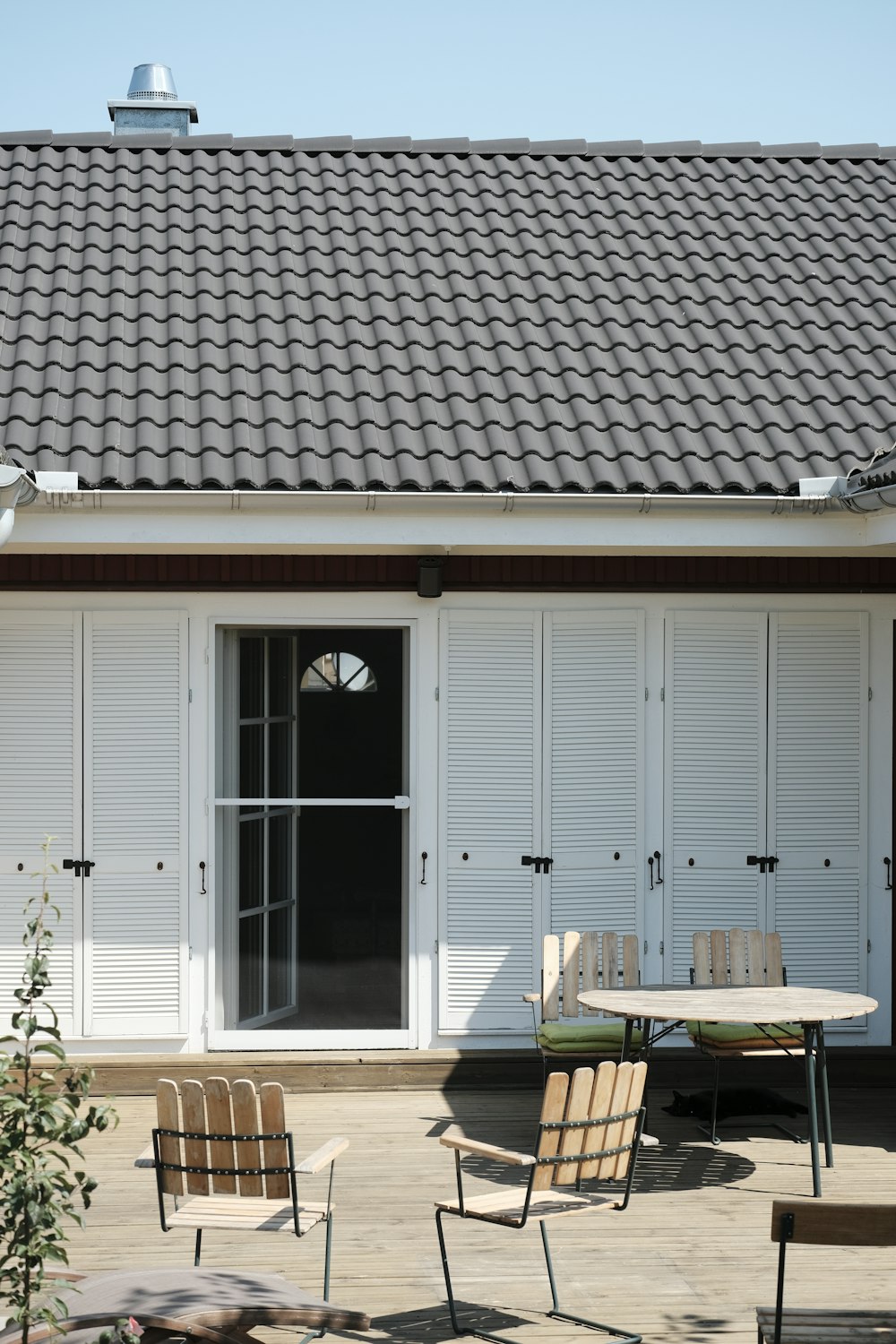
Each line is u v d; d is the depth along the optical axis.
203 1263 5.62
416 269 9.82
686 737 8.52
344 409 8.30
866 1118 7.75
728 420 8.54
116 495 7.38
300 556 8.23
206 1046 8.21
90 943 8.16
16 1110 3.55
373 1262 5.66
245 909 8.30
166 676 8.23
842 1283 5.47
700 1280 5.49
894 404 8.79
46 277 9.47
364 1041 8.32
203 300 9.23
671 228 10.64
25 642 8.18
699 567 8.47
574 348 9.11
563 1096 4.92
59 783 8.19
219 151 11.18
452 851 8.40
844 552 8.19
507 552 8.17
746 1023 7.16
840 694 8.62
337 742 8.37
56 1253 3.54
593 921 8.47
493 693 8.42
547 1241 5.84
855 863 8.62
